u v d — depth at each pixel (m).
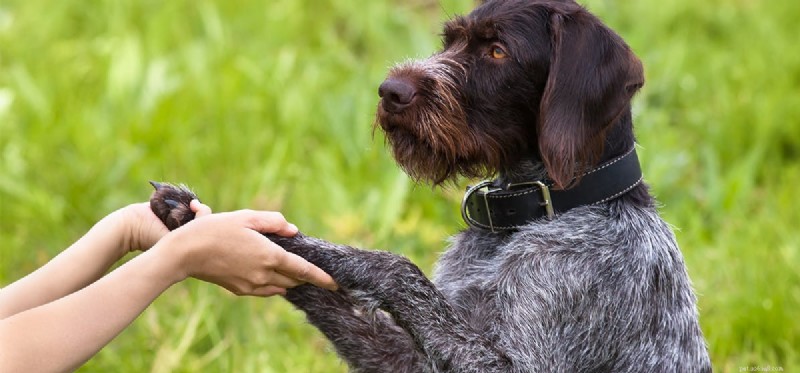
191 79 11.09
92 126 10.20
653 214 5.90
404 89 5.82
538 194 5.76
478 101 5.89
